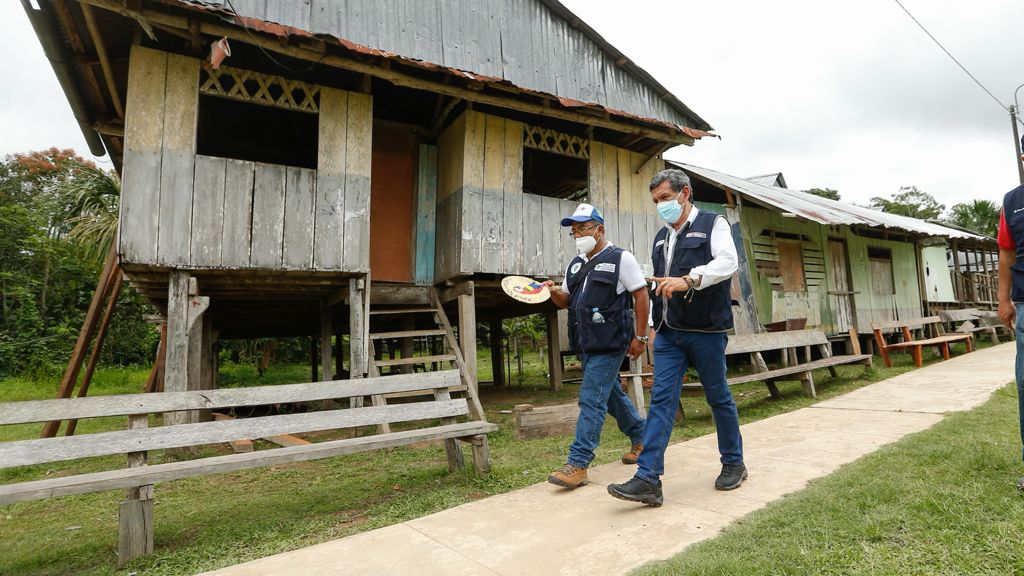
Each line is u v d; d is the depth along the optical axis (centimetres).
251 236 593
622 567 223
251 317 1041
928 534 223
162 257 549
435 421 726
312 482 431
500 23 770
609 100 852
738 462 326
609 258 349
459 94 693
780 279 1172
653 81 887
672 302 315
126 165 541
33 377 1501
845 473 320
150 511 282
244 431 321
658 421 307
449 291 798
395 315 837
